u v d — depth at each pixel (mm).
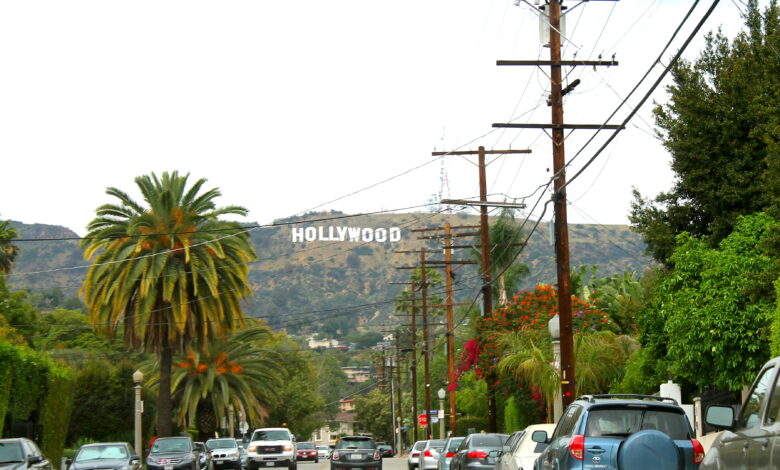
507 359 38781
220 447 50188
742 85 32125
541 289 44406
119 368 58562
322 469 55188
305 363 106188
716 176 33188
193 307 50562
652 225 34906
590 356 37531
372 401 178125
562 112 28453
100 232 49000
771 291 23812
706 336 25078
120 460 29391
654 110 34781
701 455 13281
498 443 28062
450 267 62156
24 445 22297
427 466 41250
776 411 8703
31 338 65562
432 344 109500
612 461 13180
